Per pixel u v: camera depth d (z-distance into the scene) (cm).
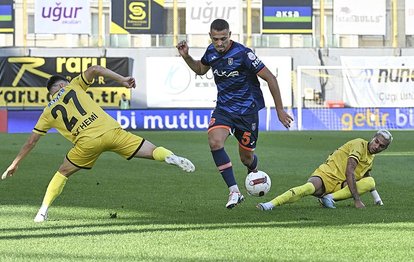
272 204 2220
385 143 2259
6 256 1480
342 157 2288
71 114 2002
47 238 1697
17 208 2297
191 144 5794
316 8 10138
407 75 9231
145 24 8962
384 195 2628
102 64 9188
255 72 2138
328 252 1520
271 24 8994
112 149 2019
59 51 9256
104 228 1853
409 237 1702
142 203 2414
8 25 9038
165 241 1648
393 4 9431
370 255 1488
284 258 1457
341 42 10000
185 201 2467
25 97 9119
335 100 9350
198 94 9188
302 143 5853
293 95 9312
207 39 9550
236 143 5853
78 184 3023
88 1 9044
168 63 9188
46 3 9012
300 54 9331
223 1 9119
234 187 2127
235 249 1552
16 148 5341
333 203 2259
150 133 7731
